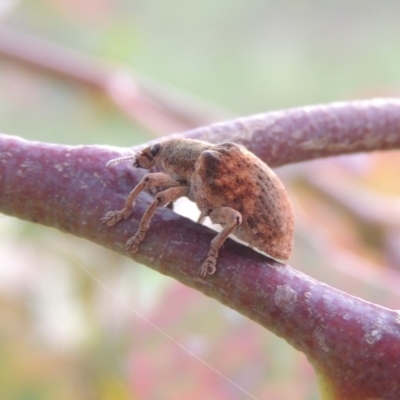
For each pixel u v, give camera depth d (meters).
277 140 0.06
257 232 0.06
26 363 0.08
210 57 0.18
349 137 0.06
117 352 0.08
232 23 0.19
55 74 0.11
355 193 0.10
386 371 0.05
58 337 0.08
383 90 0.11
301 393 0.08
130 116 0.10
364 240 0.09
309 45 0.19
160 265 0.05
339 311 0.05
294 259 0.09
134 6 0.13
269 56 0.19
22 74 0.11
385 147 0.06
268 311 0.05
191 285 0.05
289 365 0.08
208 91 0.18
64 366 0.08
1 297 0.08
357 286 0.08
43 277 0.09
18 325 0.08
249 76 0.18
